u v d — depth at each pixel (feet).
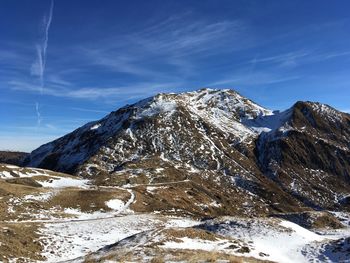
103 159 609.42
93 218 236.84
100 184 393.09
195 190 454.81
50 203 254.06
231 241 131.95
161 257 97.60
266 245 137.59
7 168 366.43
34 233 156.87
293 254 129.49
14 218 204.54
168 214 283.79
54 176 387.34
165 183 454.40
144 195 342.85
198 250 111.34
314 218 241.35
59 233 167.63
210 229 162.50
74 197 282.36
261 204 508.12
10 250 127.95
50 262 127.54
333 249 128.98
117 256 102.27
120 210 274.16
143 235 126.72
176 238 124.26
